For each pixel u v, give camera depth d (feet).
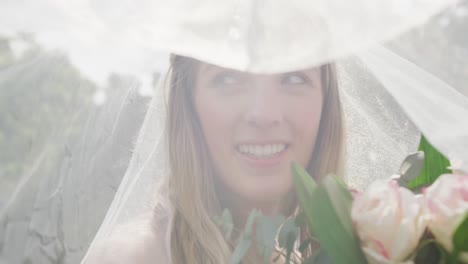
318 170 2.08
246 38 1.08
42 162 1.57
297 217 1.49
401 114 2.26
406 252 1.12
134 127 1.96
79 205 1.77
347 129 2.28
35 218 1.58
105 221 1.90
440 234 1.12
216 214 1.94
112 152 1.90
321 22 1.08
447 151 1.33
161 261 1.94
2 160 1.50
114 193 1.92
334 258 1.16
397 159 2.34
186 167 1.95
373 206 1.15
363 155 2.32
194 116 1.95
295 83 1.75
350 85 2.18
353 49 1.08
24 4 1.06
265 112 1.69
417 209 1.12
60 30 1.11
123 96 1.84
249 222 1.49
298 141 1.80
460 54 1.43
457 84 1.47
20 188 1.53
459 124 1.40
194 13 1.08
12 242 1.54
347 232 1.16
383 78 1.59
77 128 1.67
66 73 1.51
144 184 2.04
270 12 1.07
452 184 1.17
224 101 1.75
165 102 1.96
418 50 1.46
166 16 1.07
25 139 1.51
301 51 1.07
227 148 1.80
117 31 1.09
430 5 1.09
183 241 1.92
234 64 1.09
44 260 1.61
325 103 2.08
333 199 1.18
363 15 1.07
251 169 1.81
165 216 2.03
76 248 1.74
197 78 1.81
